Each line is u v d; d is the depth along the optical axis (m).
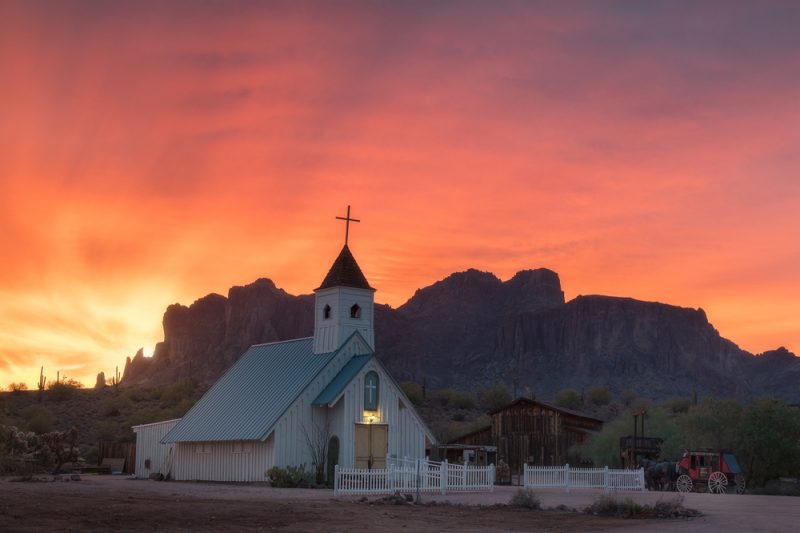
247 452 49.97
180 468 55.19
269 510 27.20
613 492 44.09
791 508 31.11
